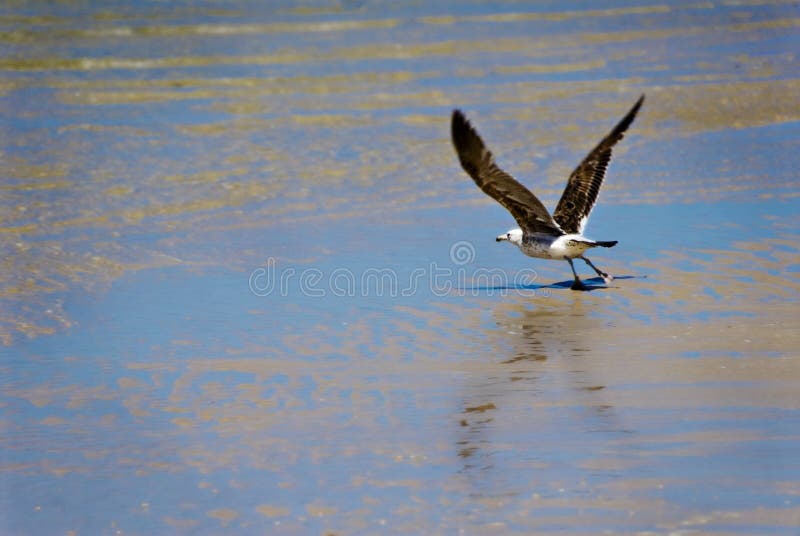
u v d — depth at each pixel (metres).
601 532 8.73
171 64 33.59
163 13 43.06
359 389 12.11
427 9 44.41
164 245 17.86
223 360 13.09
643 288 15.45
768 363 12.46
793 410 11.09
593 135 25.09
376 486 9.70
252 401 11.83
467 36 38.47
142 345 13.62
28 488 9.84
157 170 22.47
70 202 20.28
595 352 13.07
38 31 38.84
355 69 32.91
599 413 11.20
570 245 14.72
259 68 33.03
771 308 14.40
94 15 42.31
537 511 9.12
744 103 27.92
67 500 9.61
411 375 12.52
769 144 23.75
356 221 19.11
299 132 25.58
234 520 9.16
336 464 10.16
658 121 26.36
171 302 15.25
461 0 46.72
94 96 29.36
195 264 16.94
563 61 34.09
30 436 10.97
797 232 17.56
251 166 22.75
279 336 13.92
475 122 26.45
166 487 9.80
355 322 14.45
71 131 25.66
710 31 39.16
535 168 22.41
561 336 13.73
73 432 11.06
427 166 22.75
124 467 10.23
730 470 9.74
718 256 16.59
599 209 19.33
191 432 11.02
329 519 9.11
